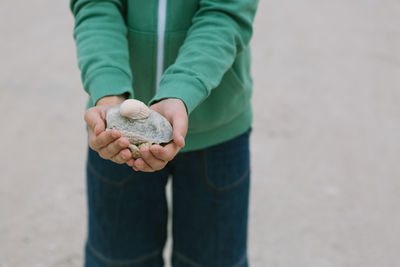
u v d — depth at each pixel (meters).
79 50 1.26
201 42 1.21
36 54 3.77
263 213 2.34
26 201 2.37
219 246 1.47
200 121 1.35
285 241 2.18
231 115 1.38
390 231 2.25
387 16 4.69
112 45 1.25
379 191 2.50
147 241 1.50
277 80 3.56
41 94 3.26
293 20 4.52
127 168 1.40
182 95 1.15
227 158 1.42
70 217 2.29
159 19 1.28
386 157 2.77
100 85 1.20
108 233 1.48
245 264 1.55
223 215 1.45
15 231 2.20
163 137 1.13
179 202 1.47
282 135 2.92
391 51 4.05
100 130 1.11
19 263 2.04
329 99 3.34
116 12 1.30
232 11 1.23
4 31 4.09
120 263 1.50
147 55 1.32
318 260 2.09
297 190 2.49
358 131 3.00
